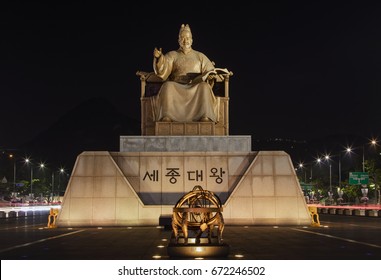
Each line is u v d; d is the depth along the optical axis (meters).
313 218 32.78
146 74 34.34
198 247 16.05
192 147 31.92
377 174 72.19
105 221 30.55
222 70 33.91
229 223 30.55
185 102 33.00
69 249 18.64
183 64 34.62
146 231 26.98
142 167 31.44
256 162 31.27
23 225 34.56
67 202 30.75
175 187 31.27
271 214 30.73
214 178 31.34
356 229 28.36
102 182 30.94
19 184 105.12
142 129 33.66
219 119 33.75
